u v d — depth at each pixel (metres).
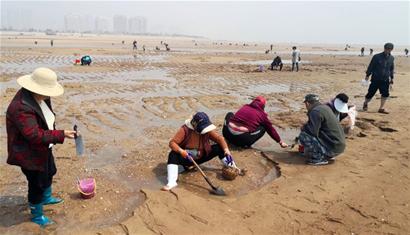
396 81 17.84
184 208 4.64
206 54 41.66
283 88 15.15
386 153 6.84
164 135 7.75
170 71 20.27
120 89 13.33
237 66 24.91
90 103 10.64
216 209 4.66
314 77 19.17
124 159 6.34
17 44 52.06
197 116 5.57
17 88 12.57
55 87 3.90
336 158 6.55
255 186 5.55
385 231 4.24
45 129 3.96
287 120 9.34
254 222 4.41
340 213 4.65
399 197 5.08
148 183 5.48
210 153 5.88
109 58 29.58
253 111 6.87
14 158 3.83
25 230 4.11
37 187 4.05
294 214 4.61
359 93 14.11
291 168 6.09
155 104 10.82
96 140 7.28
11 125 3.77
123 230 4.18
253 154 6.82
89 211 4.58
